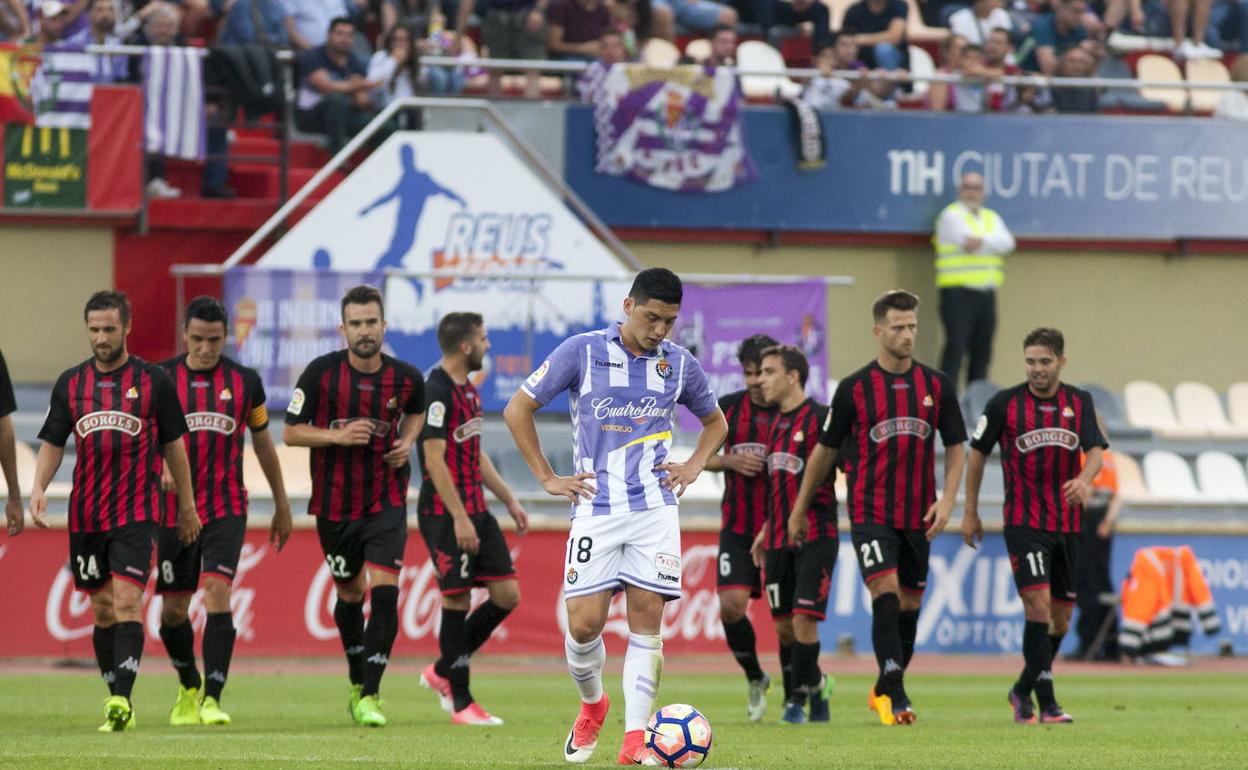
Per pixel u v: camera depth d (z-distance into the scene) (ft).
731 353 208.33
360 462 114.01
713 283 208.13
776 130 234.58
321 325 197.57
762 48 254.68
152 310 214.90
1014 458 119.65
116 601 106.32
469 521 117.29
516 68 223.51
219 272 195.21
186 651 115.85
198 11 234.17
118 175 207.62
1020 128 241.96
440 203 209.05
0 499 176.35
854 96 240.32
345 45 220.64
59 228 211.41
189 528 108.68
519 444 81.10
